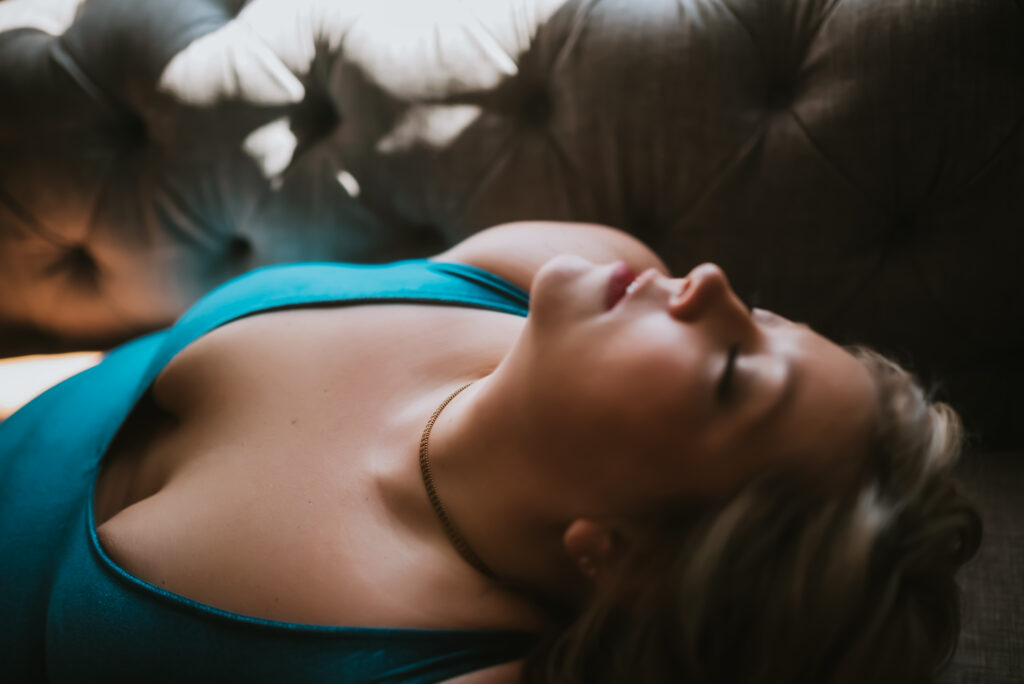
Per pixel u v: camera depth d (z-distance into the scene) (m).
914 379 0.74
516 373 0.68
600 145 1.06
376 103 1.11
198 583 0.70
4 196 1.23
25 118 1.20
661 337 0.63
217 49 1.16
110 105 1.21
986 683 0.77
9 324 1.30
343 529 0.72
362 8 1.13
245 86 1.15
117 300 1.27
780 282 1.06
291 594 0.69
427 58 1.10
